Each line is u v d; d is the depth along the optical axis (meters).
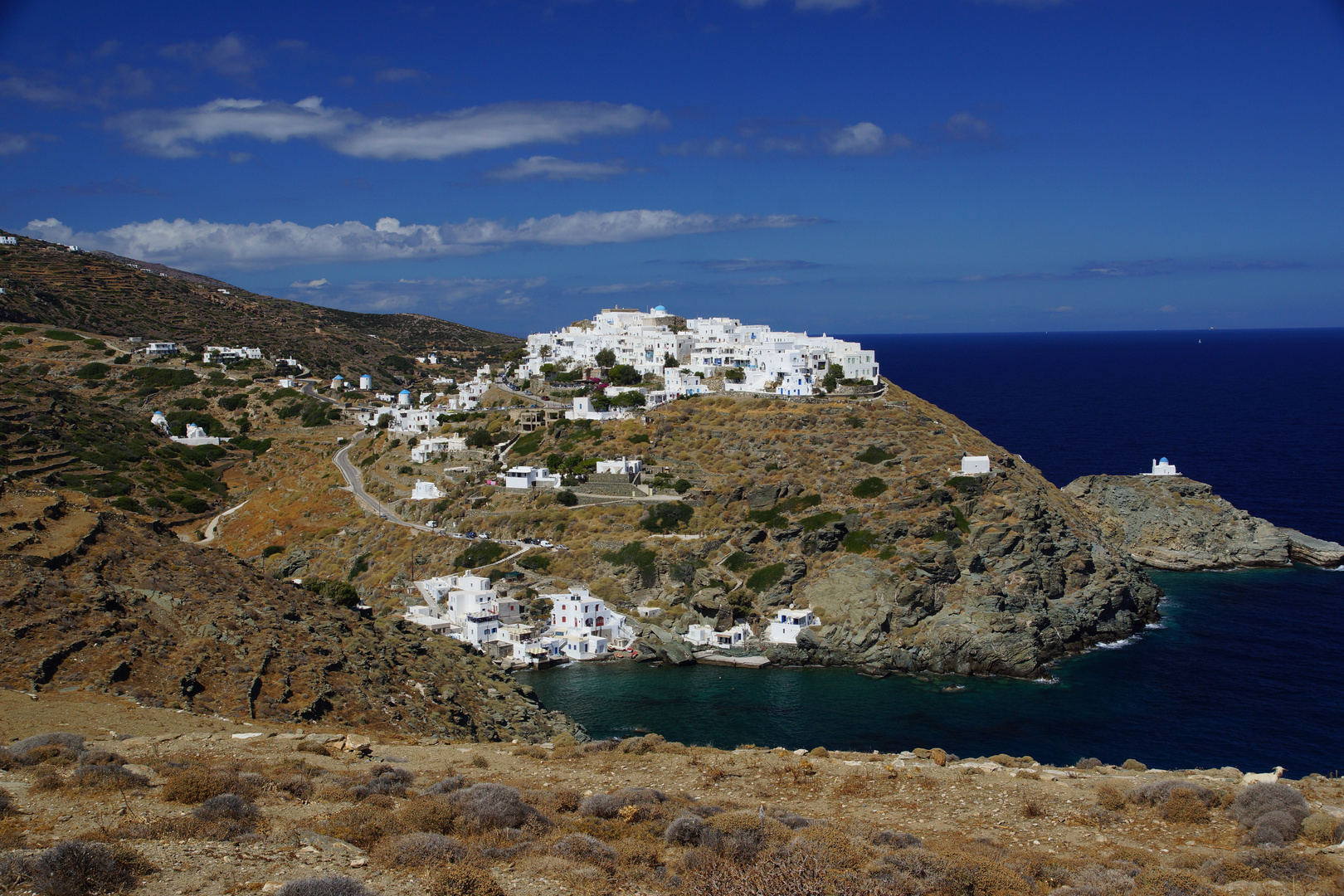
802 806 51.38
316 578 184.50
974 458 168.62
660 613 160.12
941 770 59.06
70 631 76.62
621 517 180.62
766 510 173.88
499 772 57.31
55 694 67.50
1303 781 54.69
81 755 49.41
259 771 50.72
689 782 55.41
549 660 146.25
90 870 31.34
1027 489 172.38
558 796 47.91
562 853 38.84
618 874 37.56
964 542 156.75
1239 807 47.31
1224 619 159.12
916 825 47.94
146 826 37.66
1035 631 143.12
